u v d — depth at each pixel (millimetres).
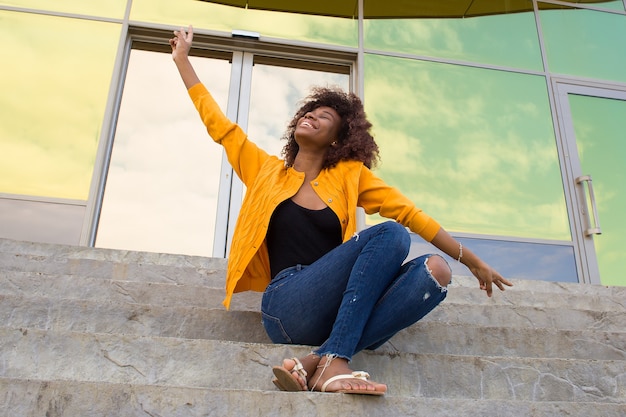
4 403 1412
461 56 5449
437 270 1738
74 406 1431
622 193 5125
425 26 5516
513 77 5438
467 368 1932
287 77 5305
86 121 4633
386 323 1729
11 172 4375
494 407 1601
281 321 1829
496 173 5008
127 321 2164
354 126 2176
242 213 2047
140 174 4703
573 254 4832
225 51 5266
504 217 4867
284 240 1950
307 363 1624
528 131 5227
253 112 5094
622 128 5391
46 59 4773
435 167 4941
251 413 1480
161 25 5109
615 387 2000
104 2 5082
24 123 4535
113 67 4852
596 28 5820
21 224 4250
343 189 2047
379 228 1770
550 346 2303
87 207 4371
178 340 1833
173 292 2592
